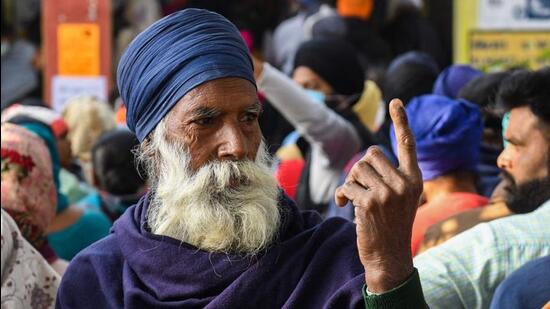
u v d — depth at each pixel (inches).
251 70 186.5
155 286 181.3
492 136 298.5
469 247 211.3
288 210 187.3
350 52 389.7
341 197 170.6
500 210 236.1
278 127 419.2
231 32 185.2
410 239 168.6
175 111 182.5
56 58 500.1
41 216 245.0
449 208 255.9
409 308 167.5
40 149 246.8
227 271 179.3
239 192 180.2
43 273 222.5
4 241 215.8
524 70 231.8
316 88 389.7
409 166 166.9
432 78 390.6
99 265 187.9
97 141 347.6
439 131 265.6
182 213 181.2
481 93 302.5
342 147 323.6
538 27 516.7
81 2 497.4
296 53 398.9
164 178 185.3
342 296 173.5
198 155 181.2
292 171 338.3
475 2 519.8
